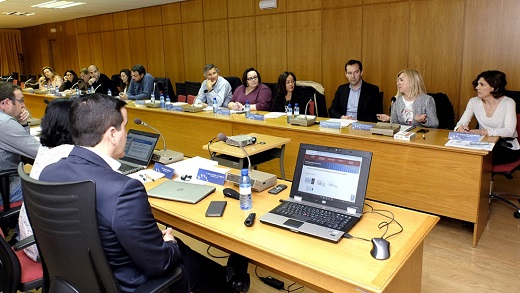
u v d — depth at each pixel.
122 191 1.21
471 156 2.61
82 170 1.29
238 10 6.81
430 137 2.95
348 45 5.60
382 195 3.08
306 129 3.37
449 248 2.71
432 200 2.83
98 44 10.09
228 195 1.95
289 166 3.60
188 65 7.93
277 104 4.43
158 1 7.59
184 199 1.90
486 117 3.29
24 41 13.27
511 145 3.00
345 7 5.53
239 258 1.98
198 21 7.49
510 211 3.30
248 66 6.90
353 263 1.32
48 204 1.19
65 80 8.27
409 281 1.53
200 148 4.34
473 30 4.55
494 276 2.37
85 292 1.28
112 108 1.40
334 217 1.60
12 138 2.58
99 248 1.18
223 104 4.98
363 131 3.24
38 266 1.72
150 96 5.86
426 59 4.95
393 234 1.52
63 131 1.93
